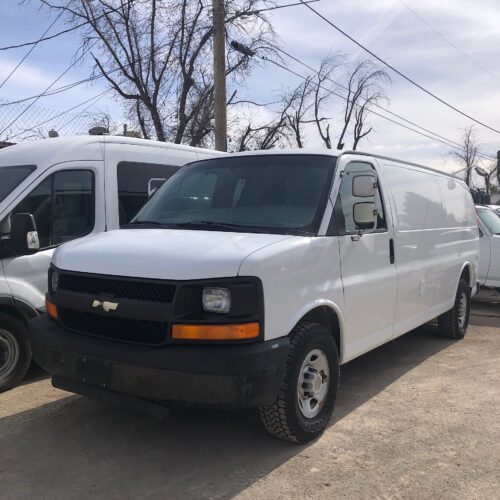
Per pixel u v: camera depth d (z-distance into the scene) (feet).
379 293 16.55
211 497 11.28
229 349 11.32
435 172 23.06
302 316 12.87
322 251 13.82
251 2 54.75
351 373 19.84
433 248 21.17
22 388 17.76
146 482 11.84
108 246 13.16
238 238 13.01
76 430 14.43
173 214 15.83
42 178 18.89
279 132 79.30
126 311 11.91
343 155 15.98
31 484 11.71
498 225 34.45
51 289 13.92
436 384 18.61
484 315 31.94
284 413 12.74
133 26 61.46
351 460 12.90
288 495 11.37
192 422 14.94
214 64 40.42
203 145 63.98
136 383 11.67
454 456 13.20
